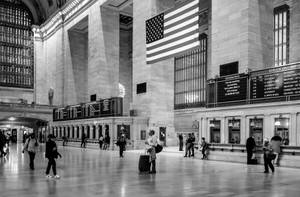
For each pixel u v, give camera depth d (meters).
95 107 32.78
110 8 36.59
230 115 16.92
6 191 8.27
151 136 12.17
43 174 11.70
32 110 45.34
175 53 18.39
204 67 34.56
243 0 18.86
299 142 13.69
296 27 24.69
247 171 12.49
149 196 7.59
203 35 34.66
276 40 26.25
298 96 14.23
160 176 11.06
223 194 7.82
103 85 35.38
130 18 44.12
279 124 14.63
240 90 16.97
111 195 7.71
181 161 16.77
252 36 18.53
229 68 19.27
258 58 18.72
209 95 18.95
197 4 17.19
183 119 35.53
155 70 27.44
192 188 8.66
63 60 45.31
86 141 32.69
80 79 44.50
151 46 20.17
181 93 37.97
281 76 15.01
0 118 43.72
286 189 8.49
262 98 15.77
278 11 26.20
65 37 45.19
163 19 19.44
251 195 7.69
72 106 38.34
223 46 19.89
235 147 16.45
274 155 11.92
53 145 10.73
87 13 39.19
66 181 9.96
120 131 27.50
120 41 46.53
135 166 14.35
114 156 20.36
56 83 47.25
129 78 46.69
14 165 14.96
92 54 37.16
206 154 17.91
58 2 46.94
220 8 20.31
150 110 26.92
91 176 11.09
